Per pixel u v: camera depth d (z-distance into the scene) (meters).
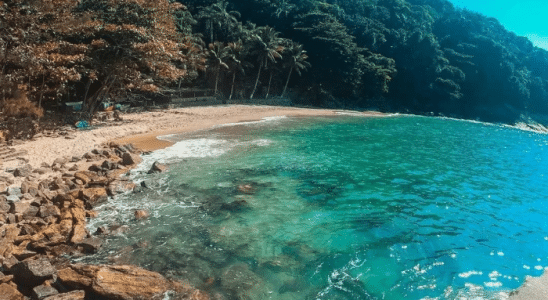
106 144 25.36
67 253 10.79
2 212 12.90
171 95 51.69
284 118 47.47
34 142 23.78
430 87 84.81
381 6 102.19
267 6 82.19
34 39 26.66
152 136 29.41
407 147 31.22
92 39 32.53
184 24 63.06
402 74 86.56
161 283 9.17
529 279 10.11
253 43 63.91
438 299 9.11
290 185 18.14
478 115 89.00
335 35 73.81
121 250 11.13
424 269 10.67
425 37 86.12
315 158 24.14
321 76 75.00
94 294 8.49
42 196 14.61
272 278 9.96
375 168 22.56
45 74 27.69
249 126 37.62
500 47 92.94
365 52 84.19
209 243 11.84
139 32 31.09
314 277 10.08
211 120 40.44
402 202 16.50
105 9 34.09
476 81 92.56
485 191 18.80
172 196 15.91
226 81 67.81
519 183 20.62
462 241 12.64
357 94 77.44
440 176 21.53
